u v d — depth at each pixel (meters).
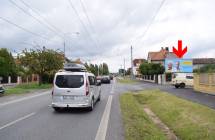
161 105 18.12
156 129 10.98
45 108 15.57
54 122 11.16
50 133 9.11
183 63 70.25
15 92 28.17
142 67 79.56
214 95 24.89
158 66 63.59
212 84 27.12
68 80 14.13
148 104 20.80
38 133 9.12
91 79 15.29
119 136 8.59
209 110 14.20
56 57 42.00
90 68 91.75
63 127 10.11
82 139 8.27
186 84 39.72
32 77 66.56
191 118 12.94
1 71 54.41
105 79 54.78
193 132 10.77
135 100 21.59
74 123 10.92
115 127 10.02
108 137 8.46
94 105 16.92
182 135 11.01
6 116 12.68
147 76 78.38
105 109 15.09
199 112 13.84
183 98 21.69
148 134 9.32
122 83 57.00
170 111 15.41
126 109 15.12
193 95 24.83
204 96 23.70
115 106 16.45
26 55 41.25
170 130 12.20
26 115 12.98
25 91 30.22
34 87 38.53
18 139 8.30
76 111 14.33
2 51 56.81
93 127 10.09
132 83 57.72
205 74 29.27
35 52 41.53
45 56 41.22
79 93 13.98
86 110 14.54
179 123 12.80
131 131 9.34
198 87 31.81
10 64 57.75
